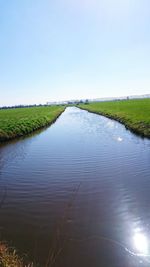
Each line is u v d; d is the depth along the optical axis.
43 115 58.03
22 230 7.46
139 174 12.33
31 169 14.37
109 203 9.12
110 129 31.45
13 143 24.38
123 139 22.95
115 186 10.88
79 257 6.13
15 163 16.03
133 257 6.11
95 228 7.43
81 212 8.50
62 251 6.38
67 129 35.28
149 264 5.88
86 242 6.75
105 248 6.46
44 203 9.38
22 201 9.65
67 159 16.34
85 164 14.82
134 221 7.74
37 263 5.89
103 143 21.56
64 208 8.85
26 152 19.48
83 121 47.34
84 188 10.83
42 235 7.16
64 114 79.81
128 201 9.23
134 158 15.48
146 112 41.94
